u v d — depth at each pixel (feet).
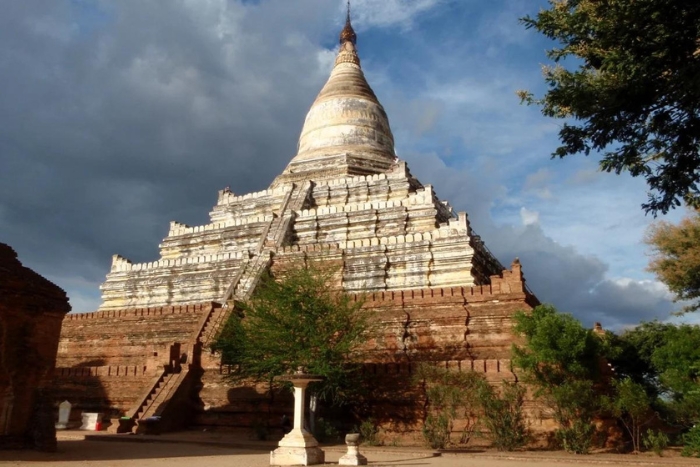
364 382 91.66
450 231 132.05
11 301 63.26
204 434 93.20
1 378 62.28
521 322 84.12
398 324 107.65
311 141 193.06
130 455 64.54
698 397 77.87
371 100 199.31
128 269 163.22
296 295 88.53
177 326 129.29
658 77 39.63
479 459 67.00
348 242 138.00
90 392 110.22
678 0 36.58
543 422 80.74
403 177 162.40
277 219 157.28
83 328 140.26
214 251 164.96
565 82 45.83
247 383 98.63
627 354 130.11
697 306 123.54
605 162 43.42
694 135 40.91
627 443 81.82
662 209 44.27
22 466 53.01
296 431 61.26
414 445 83.71
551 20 44.65
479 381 81.41
